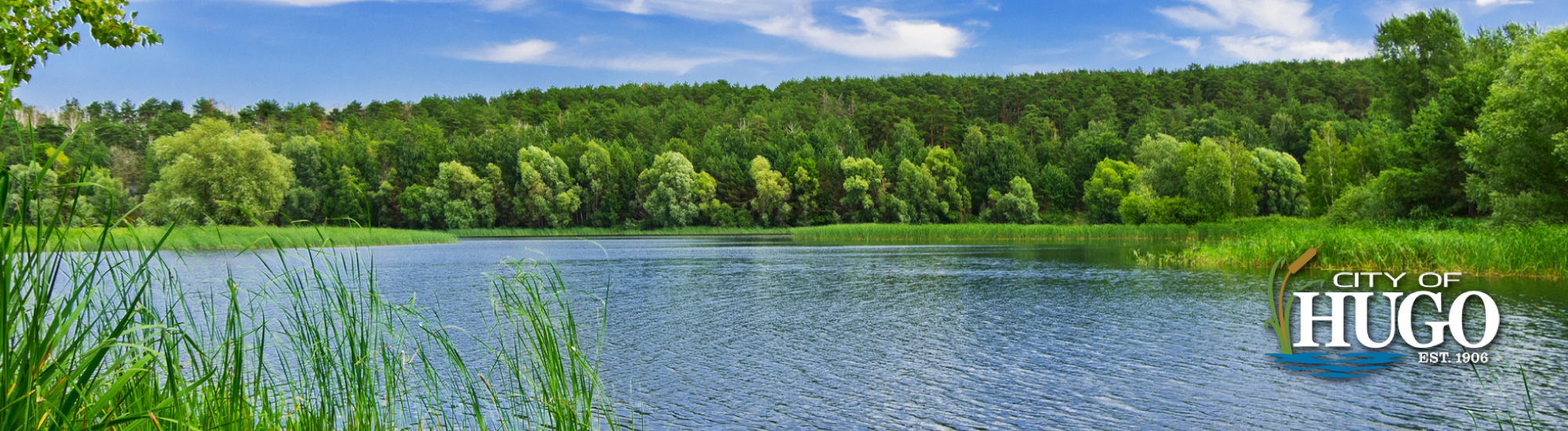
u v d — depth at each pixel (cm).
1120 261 3303
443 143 10350
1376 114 6144
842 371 1125
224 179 5503
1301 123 12562
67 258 430
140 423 446
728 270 2958
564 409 632
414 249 4941
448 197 9000
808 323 1575
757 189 10125
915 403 947
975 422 870
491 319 1555
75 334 415
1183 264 3009
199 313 1348
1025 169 11362
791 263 3434
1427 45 5241
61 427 388
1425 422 848
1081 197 11525
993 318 1622
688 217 9900
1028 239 6266
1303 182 8819
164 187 5441
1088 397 968
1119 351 1249
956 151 13612
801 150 11381
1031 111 15200
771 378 1081
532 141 11081
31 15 647
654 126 14038
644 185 10019
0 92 375
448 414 827
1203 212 6350
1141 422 862
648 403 952
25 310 365
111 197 402
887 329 1491
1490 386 994
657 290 2206
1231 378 1051
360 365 610
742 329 1492
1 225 336
